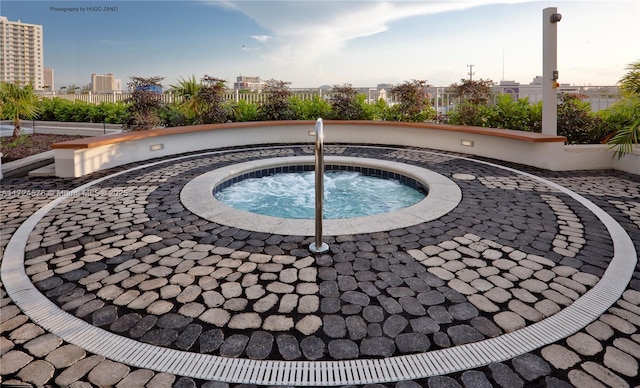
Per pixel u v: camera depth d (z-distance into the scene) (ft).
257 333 6.31
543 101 20.99
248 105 34.37
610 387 5.08
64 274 8.38
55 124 39.60
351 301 7.30
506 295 7.50
